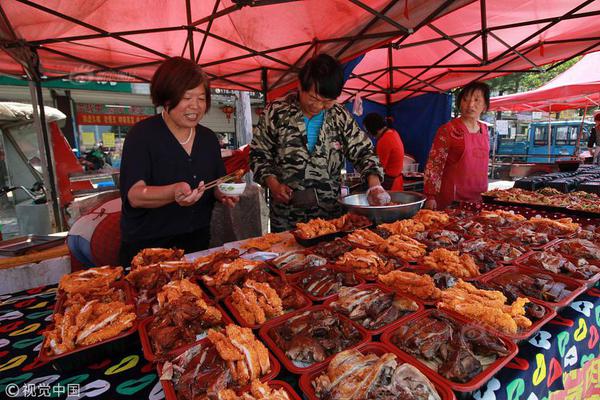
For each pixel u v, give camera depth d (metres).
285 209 3.14
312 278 1.66
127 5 3.36
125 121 11.11
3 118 6.69
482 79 6.43
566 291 1.47
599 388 1.57
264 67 5.10
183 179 2.28
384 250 2.06
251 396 0.93
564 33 4.97
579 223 2.64
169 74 1.87
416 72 6.82
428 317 1.33
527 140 16.23
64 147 5.53
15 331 1.43
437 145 3.54
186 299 1.32
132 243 2.27
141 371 1.17
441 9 2.93
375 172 2.99
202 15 3.76
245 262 1.79
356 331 1.27
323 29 3.92
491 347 1.11
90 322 1.27
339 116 3.08
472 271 1.69
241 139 6.96
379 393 0.94
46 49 3.56
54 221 4.47
